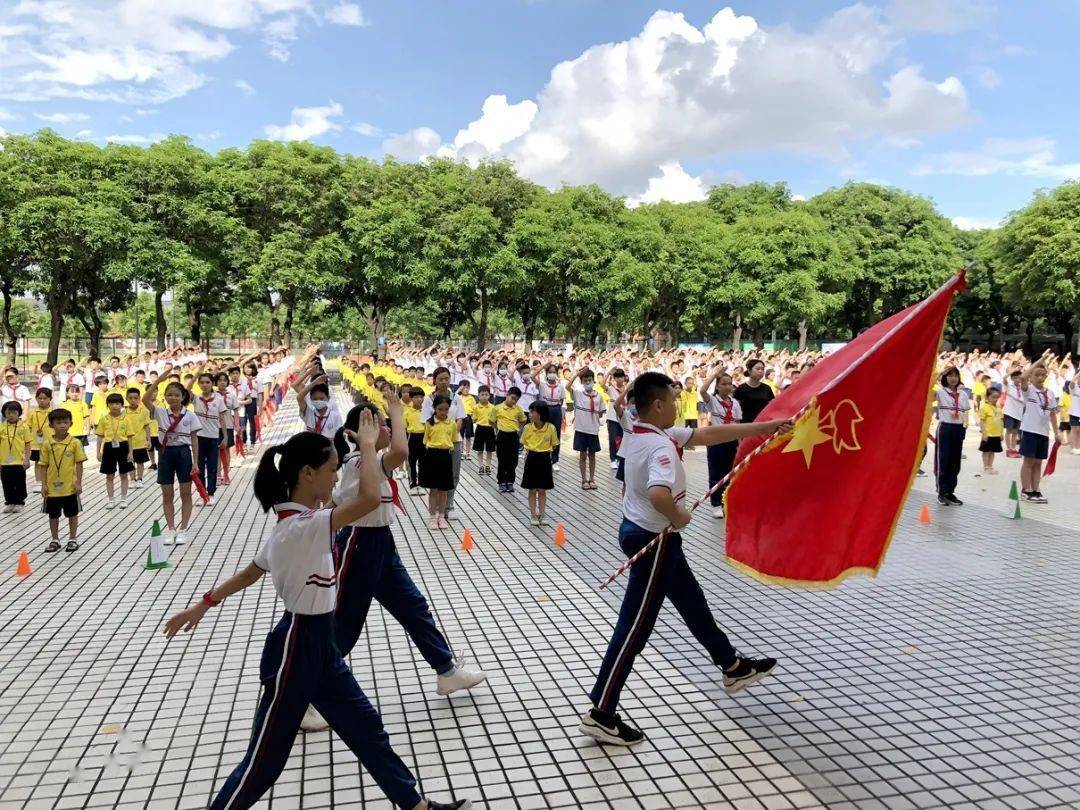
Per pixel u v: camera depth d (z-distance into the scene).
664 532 4.13
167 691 4.94
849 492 4.25
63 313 31.92
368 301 35.88
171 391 8.59
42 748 4.27
